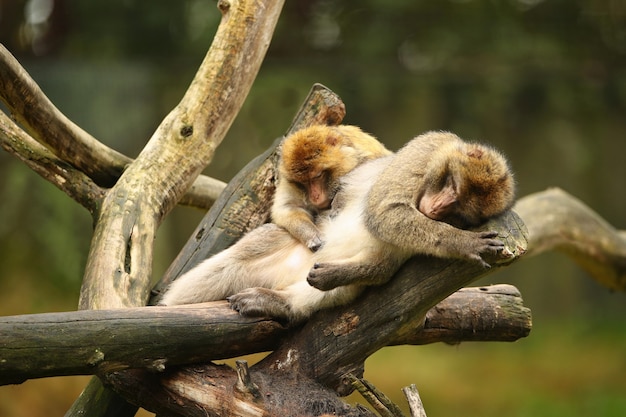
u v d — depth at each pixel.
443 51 18.27
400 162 6.21
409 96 17.36
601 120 18.25
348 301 6.04
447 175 5.91
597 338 17.38
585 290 18.59
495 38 18.36
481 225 5.77
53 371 5.06
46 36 17.27
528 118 17.98
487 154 5.97
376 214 5.96
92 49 17.30
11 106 6.71
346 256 6.22
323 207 7.58
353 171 7.39
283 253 7.04
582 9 18.56
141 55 17.64
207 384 5.64
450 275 5.61
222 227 7.71
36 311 14.87
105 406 6.59
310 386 5.85
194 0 17.83
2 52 6.39
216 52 7.37
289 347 6.10
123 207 6.72
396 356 16.41
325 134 7.81
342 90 17.03
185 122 7.25
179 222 16.50
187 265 7.60
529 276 18.36
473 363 16.14
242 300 6.09
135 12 17.56
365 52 18.17
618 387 14.21
